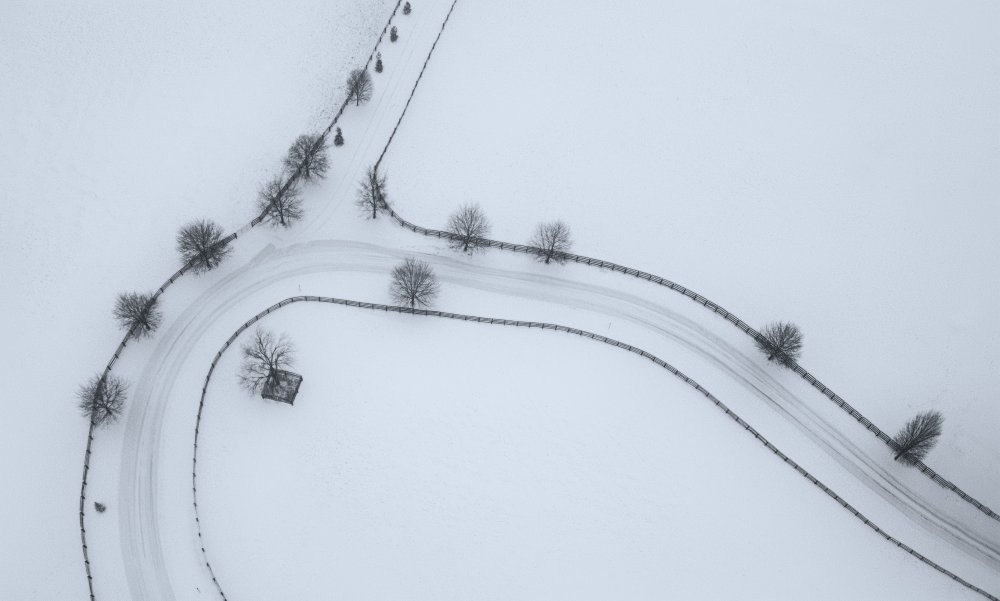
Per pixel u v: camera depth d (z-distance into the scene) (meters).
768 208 80.62
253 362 63.53
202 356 65.75
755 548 60.50
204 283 69.81
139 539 57.19
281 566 56.56
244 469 60.00
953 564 62.22
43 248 71.38
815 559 60.59
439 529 58.84
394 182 77.38
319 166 75.12
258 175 77.81
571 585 57.78
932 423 63.41
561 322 70.12
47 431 61.62
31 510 58.16
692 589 58.47
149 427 61.84
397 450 61.59
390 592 56.31
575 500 60.94
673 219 78.50
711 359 69.69
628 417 65.00
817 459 65.62
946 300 75.88
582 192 79.25
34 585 55.50
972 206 83.06
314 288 70.00
